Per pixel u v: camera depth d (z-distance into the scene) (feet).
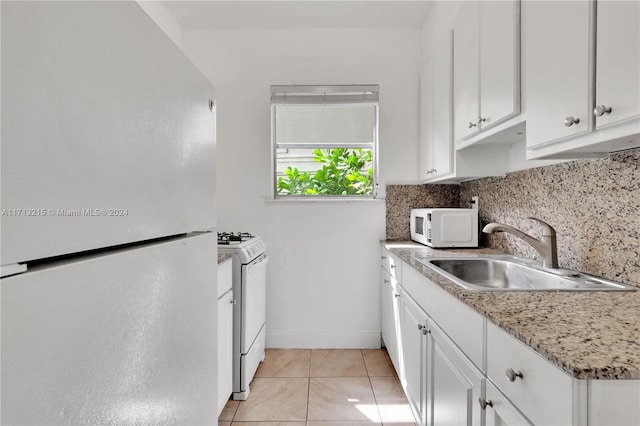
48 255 1.18
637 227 3.88
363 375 7.78
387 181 9.45
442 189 9.43
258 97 9.45
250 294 7.06
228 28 9.46
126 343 1.57
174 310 2.06
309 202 9.38
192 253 2.34
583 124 3.26
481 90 5.43
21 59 1.09
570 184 4.99
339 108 9.48
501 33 4.77
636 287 3.88
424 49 9.20
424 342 5.20
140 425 1.67
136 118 1.66
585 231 4.68
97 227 1.40
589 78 3.18
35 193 1.13
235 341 6.77
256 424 6.03
